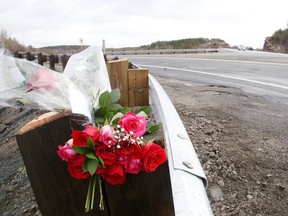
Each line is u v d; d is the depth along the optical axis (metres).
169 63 16.67
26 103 1.53
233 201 2.83
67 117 1.40
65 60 7.45
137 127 1.29
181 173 1.11
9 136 6.31
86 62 1.96
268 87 8.06
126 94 3.33
